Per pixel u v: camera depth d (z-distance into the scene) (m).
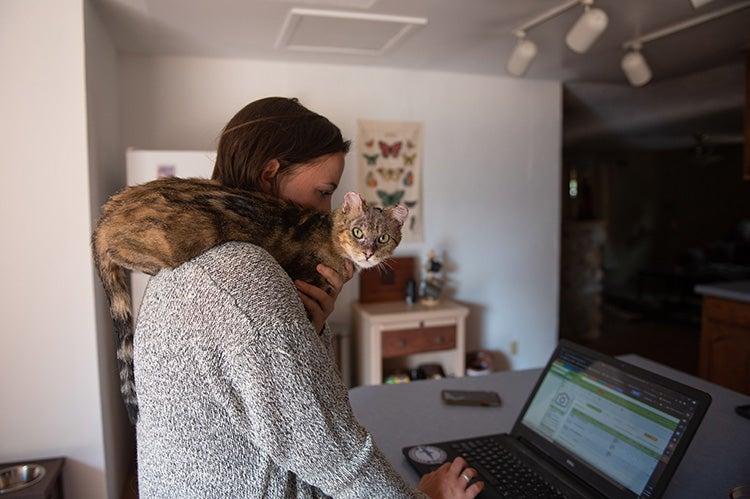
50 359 2.21
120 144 3.04
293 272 0.97
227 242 0.74
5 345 2.17
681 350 5.41
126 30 2.65
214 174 0.90
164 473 0.68
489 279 3.90
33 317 2.18
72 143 2.16
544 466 1.08
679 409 0.93
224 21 2.52
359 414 1.39
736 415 1.39
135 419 0.87
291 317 0.64
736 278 6.82
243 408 0.64
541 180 3.97
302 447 0.63
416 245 3.68
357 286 3.55
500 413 1.40
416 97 3.59
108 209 0.87
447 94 3.66
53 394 2.22
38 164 2.14
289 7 2.34
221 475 0.65
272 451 0.63
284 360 0.62
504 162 3.86
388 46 2.95
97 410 2.27
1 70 2.09
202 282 0.67
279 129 0.84
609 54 3.18
